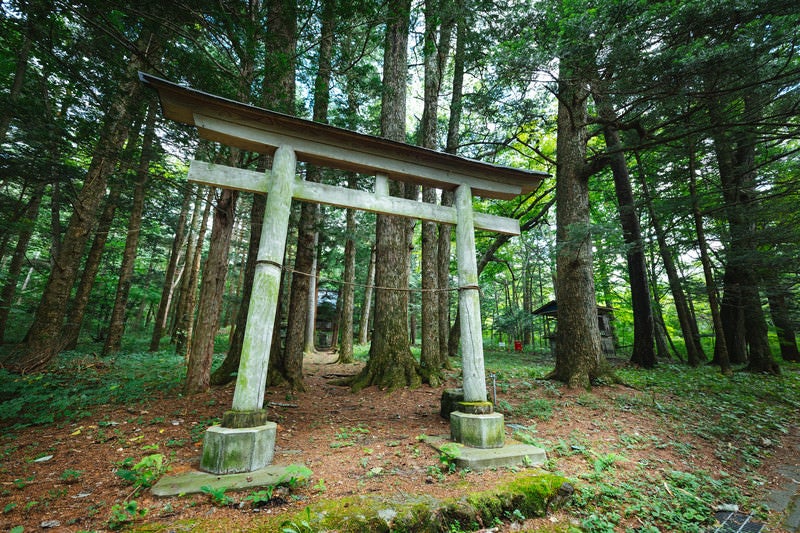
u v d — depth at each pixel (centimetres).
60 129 560
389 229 848
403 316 832
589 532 288
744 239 1024
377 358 805
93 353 1061
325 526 233
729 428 570
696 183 1200
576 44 546
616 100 761
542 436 471
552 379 781
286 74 700
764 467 470
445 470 345
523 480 322
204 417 493
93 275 1139
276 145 407
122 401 571
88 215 859
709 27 541
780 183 959
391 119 874
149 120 658
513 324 2041
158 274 2039
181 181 1171
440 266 1185
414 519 256
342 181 1255
